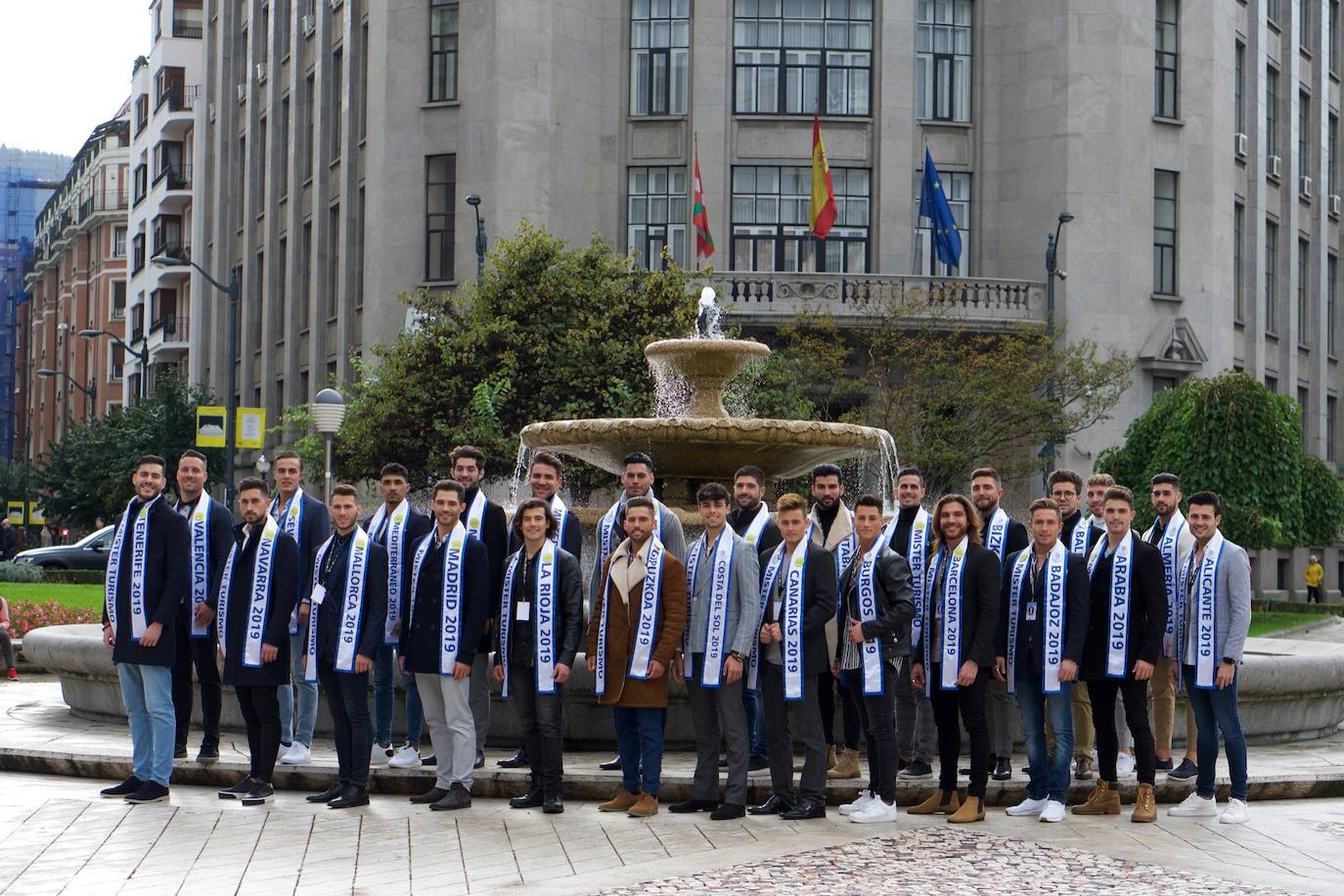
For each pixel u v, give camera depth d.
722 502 10.83
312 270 47.38
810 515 11.80
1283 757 13.42
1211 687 10.98
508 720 13.14
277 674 11.19
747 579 10.71
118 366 92.62
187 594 12.05
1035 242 40.72
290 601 11.22
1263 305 47.25
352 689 11.02
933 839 9.98
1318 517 35.75
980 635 10.64
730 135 40.53
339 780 11.12
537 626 10.88
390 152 40.91
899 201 40.47
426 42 40.78
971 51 41.53
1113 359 36.59
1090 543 12.03
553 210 39.75
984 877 8.83
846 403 38.00
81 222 96.75
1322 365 52.28
